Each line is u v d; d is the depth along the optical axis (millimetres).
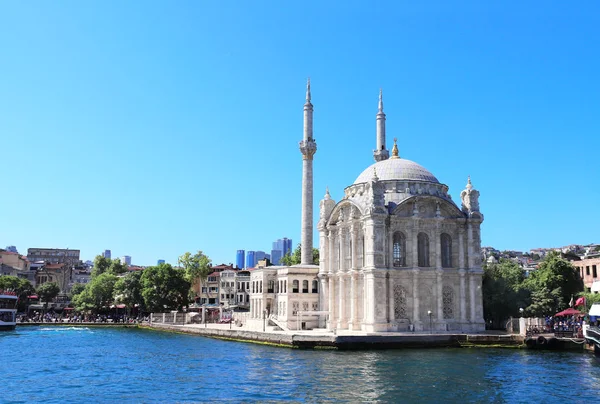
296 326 102688
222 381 54281
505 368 60312
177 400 45938
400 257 92250
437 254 92188
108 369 63469
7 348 87125
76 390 50781
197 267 169625
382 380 53406
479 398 45906
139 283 155625
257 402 44688
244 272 183375
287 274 108000
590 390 49125
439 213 93062
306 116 120875
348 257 99688
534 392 48219
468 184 96688
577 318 90750
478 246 94125
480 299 92750
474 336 80188
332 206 111250
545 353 73125
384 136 122875
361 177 103375
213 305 181625
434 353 73188
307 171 119562
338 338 77875
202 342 96625
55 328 137000
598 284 89250
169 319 136625
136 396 47812
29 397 47812
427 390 48781
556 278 106812
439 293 91062
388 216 91062
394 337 78938
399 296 90375
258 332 91688
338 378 54625
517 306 101688
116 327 141875
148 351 81438
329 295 103125
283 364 64312
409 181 96312
